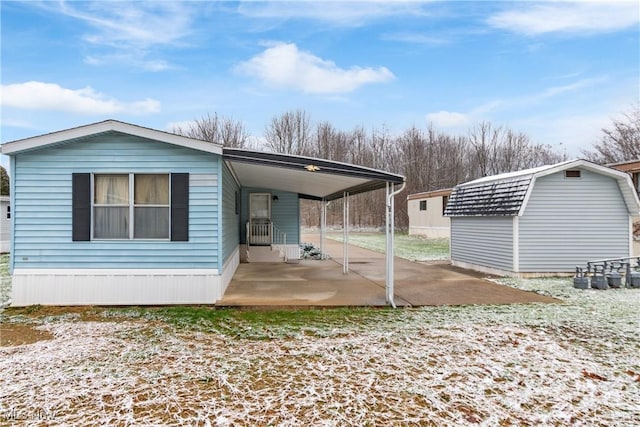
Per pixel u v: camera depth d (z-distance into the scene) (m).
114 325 6.04
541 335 5.57
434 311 6.94
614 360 4.65
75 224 7.20
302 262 14.08
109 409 3.50
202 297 7.38
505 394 3.81
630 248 10.67
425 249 18.92
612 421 3.33
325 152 45.31
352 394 3.80
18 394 3.77
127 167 7.28
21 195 7.18
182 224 7.32
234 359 4.65
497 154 43.47
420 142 41.94
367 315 6.68
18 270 7.18
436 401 3.67
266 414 3.43
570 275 10.62
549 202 10.64
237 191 12.98
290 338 5.43
